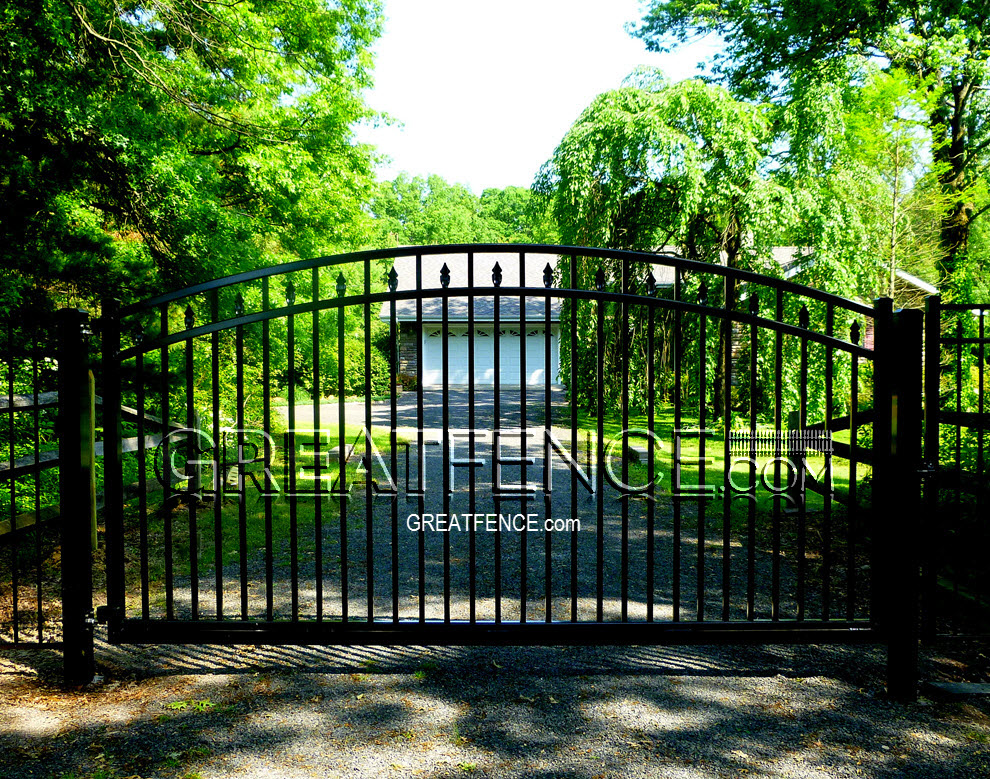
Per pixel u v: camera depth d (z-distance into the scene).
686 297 12.60
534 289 2.77
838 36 15.01
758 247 11.73
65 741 2.35
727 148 11.75
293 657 3.10
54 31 7.14
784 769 2.21
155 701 2.65
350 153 13.43
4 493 5.14
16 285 6.83
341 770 2.20
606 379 13.57
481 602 3.92
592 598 3.97
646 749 2.33
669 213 12.48
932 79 11.88
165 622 2.79
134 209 8.11
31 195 7.39
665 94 12.42
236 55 10.73
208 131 10.80
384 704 2.64
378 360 25.30
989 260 15.03
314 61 13.90
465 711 2.60
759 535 5.34
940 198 12.34
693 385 13.62
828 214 11.23
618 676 2.91
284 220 13.12
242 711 2.58
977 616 3.49
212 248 8.77
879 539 2.78
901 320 2.68
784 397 11.09
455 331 24.56
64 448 2.75
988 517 3.74
